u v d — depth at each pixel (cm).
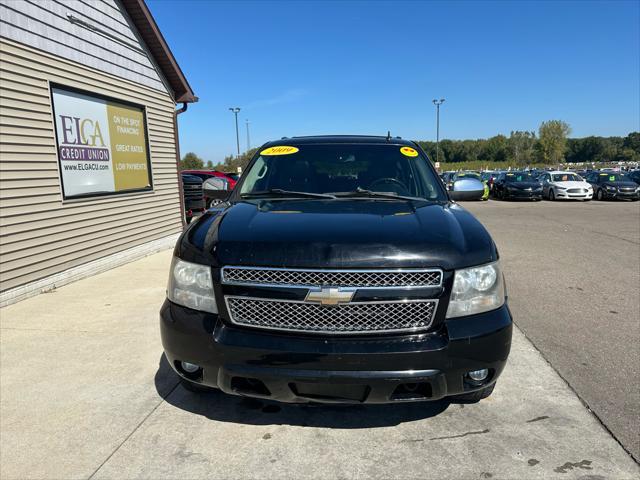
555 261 746
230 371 230
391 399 230
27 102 554
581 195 2281
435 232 245
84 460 239
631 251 841
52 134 596
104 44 709
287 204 305
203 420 275
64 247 615
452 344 226
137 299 522
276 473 228
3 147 517
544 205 2064
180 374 257
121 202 756
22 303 509
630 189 2272
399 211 284
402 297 225
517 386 315
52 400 299
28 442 254
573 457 238
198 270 245
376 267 225
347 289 223
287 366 224
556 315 469
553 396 301
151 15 794
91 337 405
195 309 246
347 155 372
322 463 235
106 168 719
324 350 222
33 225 561
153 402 296
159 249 864
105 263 683
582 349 380
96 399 300
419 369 224
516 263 730
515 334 414
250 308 233
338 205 300
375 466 233
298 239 235
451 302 232
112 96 732
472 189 368
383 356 220
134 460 239
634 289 570
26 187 550
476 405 290
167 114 924
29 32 556
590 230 1147
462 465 232
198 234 263
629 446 247
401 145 391
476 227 266
